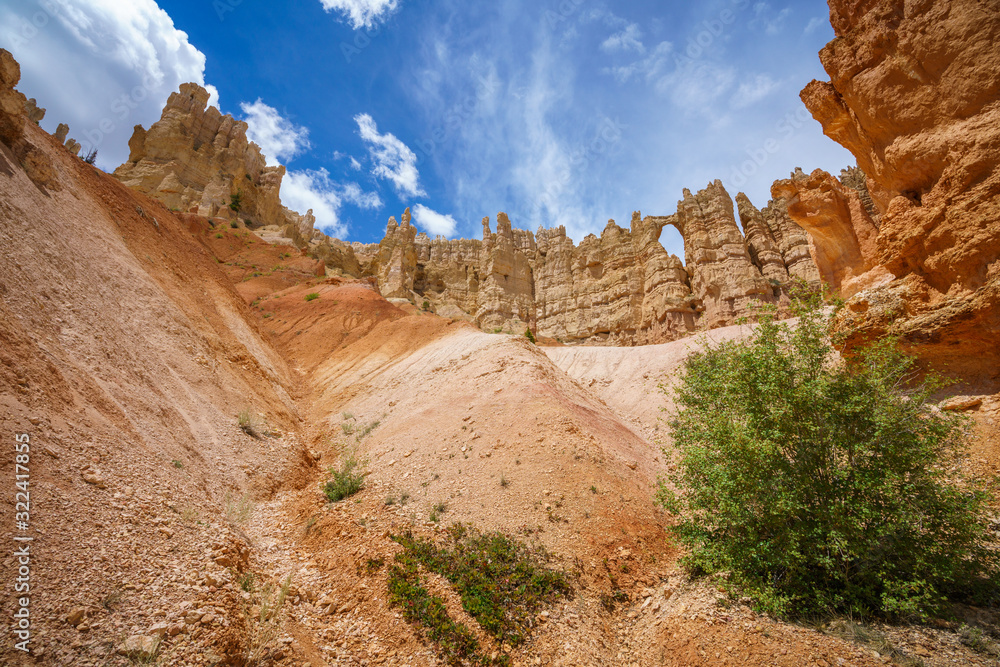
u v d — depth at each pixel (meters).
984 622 6.36
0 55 15.10
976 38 12.52
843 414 7.76
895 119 14.66
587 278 77.75
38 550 5.68
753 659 6.54
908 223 14.33
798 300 8.91
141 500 8.18
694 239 62.31
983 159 12.31
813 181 25.97
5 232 11.98
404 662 7.45
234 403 17.03
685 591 8.90
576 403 20.61
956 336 12.95
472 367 24.22
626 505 13.04
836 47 16.47
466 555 10.24
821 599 7.07
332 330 36.47
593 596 9.59
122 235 21.72
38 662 4.62
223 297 28.22
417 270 86.94
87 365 10.96
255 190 79.00
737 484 8.14
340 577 9.43
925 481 7.20
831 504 7.31
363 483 14.47
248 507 11.70
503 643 8.02
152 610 5.99
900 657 5.90
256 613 7.34
